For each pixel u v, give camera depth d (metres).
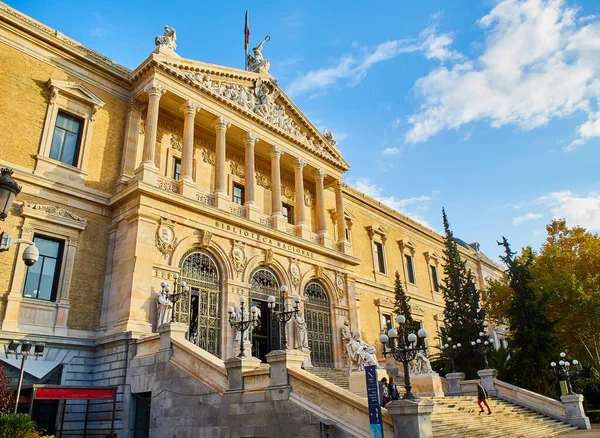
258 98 32.81
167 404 17.72
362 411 12.73
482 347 30.81
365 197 45.94
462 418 20.06
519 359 32.06
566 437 20.64
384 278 45.12
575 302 36.84
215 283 25.80
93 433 19.95
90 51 26.47
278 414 14.19
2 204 9.48
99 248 23.67
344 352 32.12
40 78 23.98
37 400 19.53
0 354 19.02
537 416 25.89
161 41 27.97
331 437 12.93
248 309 26.39
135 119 27.03
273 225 30.36
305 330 28.42
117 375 20.00
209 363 16.77
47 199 22.56
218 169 27.94
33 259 11.41
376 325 41.69
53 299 21.66
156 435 17.75
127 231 23.19
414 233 53.22
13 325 19.77
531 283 35.34
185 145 26.56
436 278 54.41
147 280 22.12
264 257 28.64
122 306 21.50
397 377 34.81
